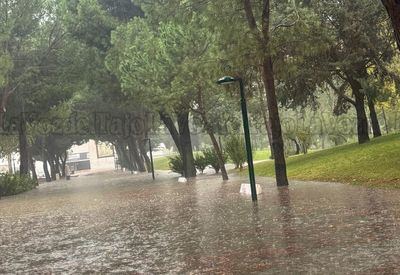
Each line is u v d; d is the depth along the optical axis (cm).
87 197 2388
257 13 1906
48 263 845
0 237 1228
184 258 770
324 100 4544
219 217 1171
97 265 789
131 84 2702
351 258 661
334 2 2509
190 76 2322
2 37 2975
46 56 3531
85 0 3466
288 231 898
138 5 3284
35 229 1323
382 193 1263
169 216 1298
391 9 750
